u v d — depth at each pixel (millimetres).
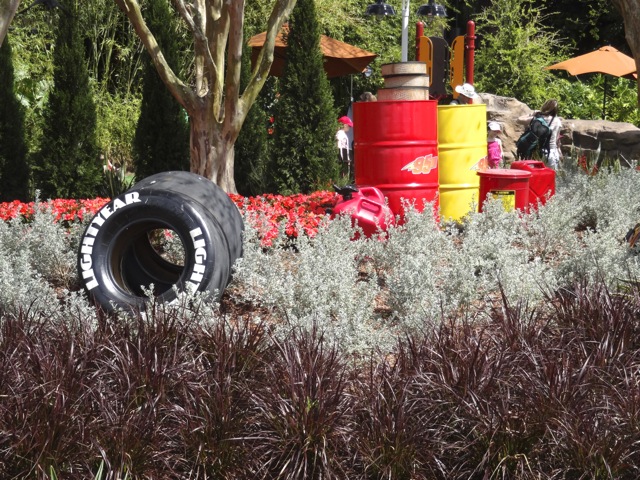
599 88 25531
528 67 23141
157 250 9031
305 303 6082
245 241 7293
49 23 19750
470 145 10477
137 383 4488
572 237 8352
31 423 4047
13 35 19234
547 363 4609
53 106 13422
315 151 13602
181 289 6387
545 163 13797
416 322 5641
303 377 4320
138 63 20219
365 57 18031
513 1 24109
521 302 5656
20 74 18719
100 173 13766
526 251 7000
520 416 4223
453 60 15102
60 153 13422
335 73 18391
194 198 6875
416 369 4637
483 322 5941
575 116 24156
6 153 13492
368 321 6191
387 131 9547
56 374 4383
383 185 9625
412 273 6176
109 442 4094
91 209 9492
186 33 19750
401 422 4172
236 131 11148
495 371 4523
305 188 13648
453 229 8414
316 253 7020
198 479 4168
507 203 9852
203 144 11125
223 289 6621
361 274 7887
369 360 5355
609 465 4066
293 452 4145
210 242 6441
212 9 11547
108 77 20016
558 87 24594
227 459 4168
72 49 13453
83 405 4262
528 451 4199
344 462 4227
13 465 3984
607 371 4715
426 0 23906
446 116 10344
